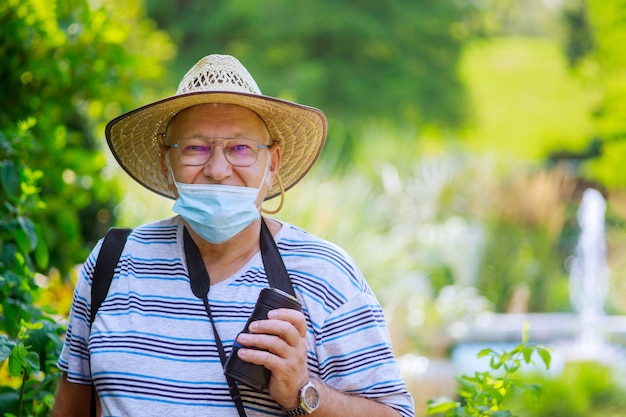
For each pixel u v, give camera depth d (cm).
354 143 3000
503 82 3922
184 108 405
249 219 389
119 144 444
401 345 1266
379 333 391
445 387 1138
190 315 386
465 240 1844
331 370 385
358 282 400
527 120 3806
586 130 3759
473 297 1669
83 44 752
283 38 3375
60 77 727
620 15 2125
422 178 1991
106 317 393
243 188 394
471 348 1439
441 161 2095
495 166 2042
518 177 2002
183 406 374
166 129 427
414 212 1886
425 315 1360
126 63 770
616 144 2144
